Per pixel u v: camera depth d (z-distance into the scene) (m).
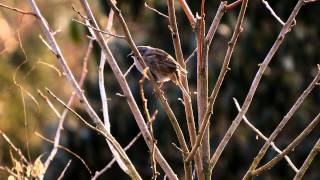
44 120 18.34
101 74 7.47
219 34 14.67
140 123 6.59
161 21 15.38
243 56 14.70
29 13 6.77
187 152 6.50
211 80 14.62
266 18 14.64
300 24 14.82
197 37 6.96
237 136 15.34
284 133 15.16
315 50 14.97
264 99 15.06
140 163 16.39
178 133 6.48
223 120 15.17
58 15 18.55
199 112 6.84
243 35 14.65
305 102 15.14
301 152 15.10
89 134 15.86
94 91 15.88
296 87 14.95
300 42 14.85
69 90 19.28
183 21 14.89
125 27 6.22
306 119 15.09
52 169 15.77
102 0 14.71
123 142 16.09
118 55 15.06
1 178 7.98
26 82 18.47
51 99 18.80
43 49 18.91
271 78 14.89
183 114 14.97
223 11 6.86
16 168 7.19
